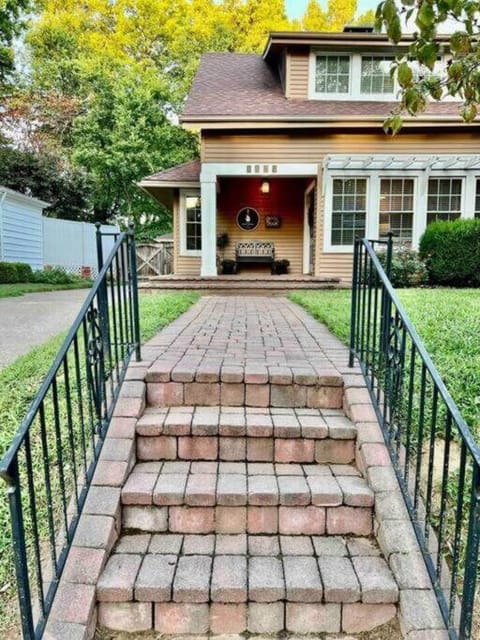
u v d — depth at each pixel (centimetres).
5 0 1361
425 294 587
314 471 216
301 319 480
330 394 254
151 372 255
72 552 171
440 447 227
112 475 201
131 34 2027
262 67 1077
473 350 314
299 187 1048
